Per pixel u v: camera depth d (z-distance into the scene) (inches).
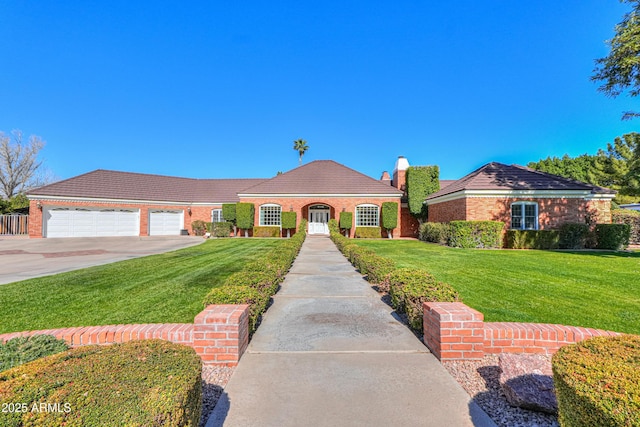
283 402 107.3
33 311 211.5
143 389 66.2
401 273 216.4
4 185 1418.6
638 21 495.2
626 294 249.1
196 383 77.6
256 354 146.4
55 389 63.5
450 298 167.0
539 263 412.5
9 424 55.6
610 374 65.4
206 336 139.2
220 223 1009.5
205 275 343.6
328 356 143.9
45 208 918.4
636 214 719.7
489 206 690.2
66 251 611.8
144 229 1081.4
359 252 384.5
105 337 148.9
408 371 129.8
